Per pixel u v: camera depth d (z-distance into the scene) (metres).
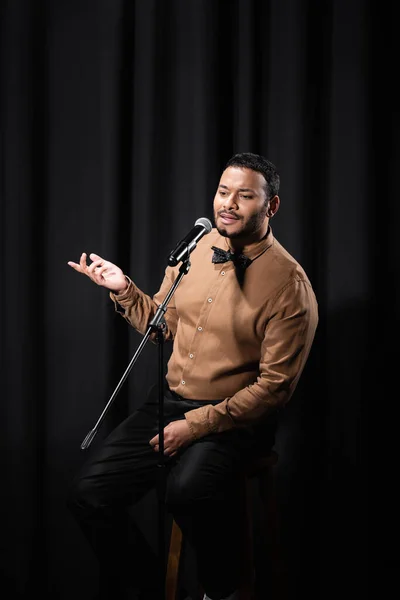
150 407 4.11
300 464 4.81
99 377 4.79
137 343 4.88
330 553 4.79
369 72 4.53
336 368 4.72
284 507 4.82
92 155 4.66
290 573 4.77
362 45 4.52
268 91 4.62
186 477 3.68
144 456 3.96
